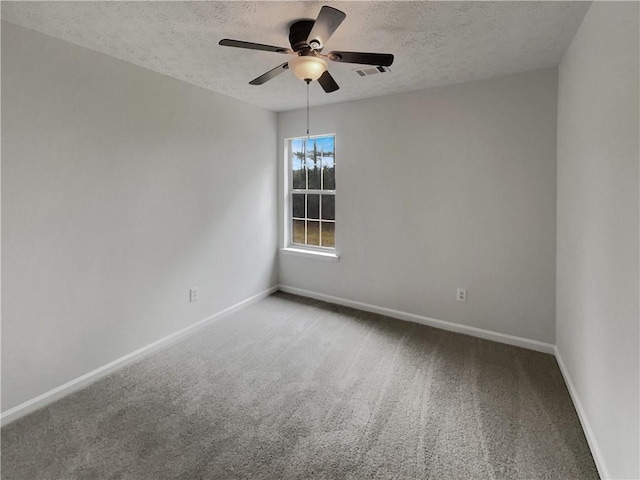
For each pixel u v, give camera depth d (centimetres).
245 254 378
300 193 423
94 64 227
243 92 327
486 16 182
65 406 210
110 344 249
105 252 242
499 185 284
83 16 181
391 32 200
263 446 178
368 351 281
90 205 231
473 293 305
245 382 237
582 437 183
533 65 253
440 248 319
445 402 214
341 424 195
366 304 371
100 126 233
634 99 123
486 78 281
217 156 333
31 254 203
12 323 197
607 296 152
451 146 304
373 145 346
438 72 267
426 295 331
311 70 190
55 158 211
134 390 228
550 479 157
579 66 196
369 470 163
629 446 128
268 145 402
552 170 262
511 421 196
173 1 167
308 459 170
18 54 191
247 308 379
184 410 207
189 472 161
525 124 269
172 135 286
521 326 285
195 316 319
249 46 181
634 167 123
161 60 245
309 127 388
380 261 356
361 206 362
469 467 164
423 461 168
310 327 329
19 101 192
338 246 384
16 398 200
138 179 262
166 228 287
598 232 164
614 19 142
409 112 322
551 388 227
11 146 191
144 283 271
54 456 171
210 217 330
